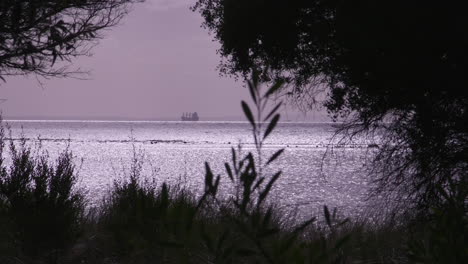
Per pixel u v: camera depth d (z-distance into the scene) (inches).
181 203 222.8
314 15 845.2
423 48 769.6
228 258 212.1
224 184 1943.9
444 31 748.6
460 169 796.6
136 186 707.4
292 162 4124.0
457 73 762.8
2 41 489.4
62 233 557.0
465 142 794.8
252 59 919.0
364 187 2370.8
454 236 272.2
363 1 771.4
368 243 605.3
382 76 799.1
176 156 5049.2
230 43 906.1
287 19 855.1
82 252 561.6
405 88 806.5
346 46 795.4
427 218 743.1
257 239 194.4
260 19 864.3
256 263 210.1
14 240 567.2
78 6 523.2
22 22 484.1
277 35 869.8
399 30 764.0
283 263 197.6
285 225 745.0
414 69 781.3
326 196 2052.2
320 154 5093.5
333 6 819.4
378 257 560.1
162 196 222.7
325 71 882.8
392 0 750.5
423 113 799.1
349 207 1542.8
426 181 802.8
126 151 5782.5
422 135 808.9
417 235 638.5
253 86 178.9
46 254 567.2
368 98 845.2
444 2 738.2
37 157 659.4
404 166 844.6
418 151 818.2
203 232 209.8
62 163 619.8
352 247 567.5
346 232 629.3
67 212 590.9
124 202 634.8
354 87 876.0
